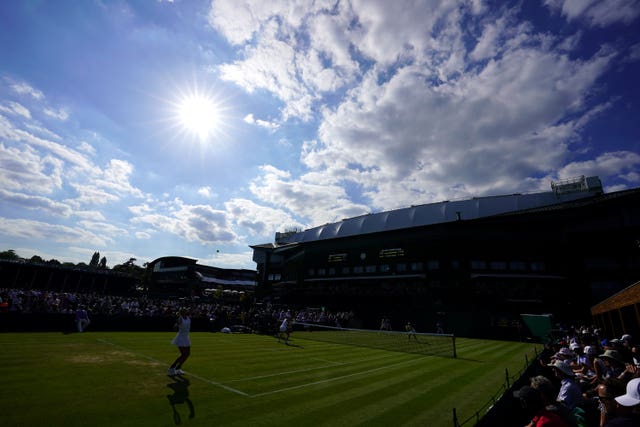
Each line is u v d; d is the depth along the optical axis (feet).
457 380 38.24
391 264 170.71
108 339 55.98
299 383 32.78
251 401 25.31
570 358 33.53
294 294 195.31
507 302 136.77
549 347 65.41
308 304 185.06
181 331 32.94
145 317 79.92
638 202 129.18
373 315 158.30
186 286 284.41
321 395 28.71
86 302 101.30
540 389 12.96
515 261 144.36
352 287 174.60
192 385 28.43
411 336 106.83
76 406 20.92
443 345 80.94
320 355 55.36
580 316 128.36
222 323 98.22
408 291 153.28
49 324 64.54
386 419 23.15
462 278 144.97
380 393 30.71
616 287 126.52
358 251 186.50
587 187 162.71
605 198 137.18
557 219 142.10
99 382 26.89
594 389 24.12
